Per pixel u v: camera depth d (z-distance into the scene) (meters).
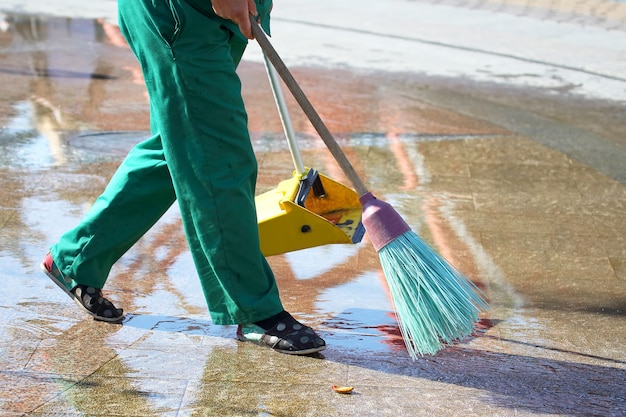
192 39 3.83
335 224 4.51
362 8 15.73
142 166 4.20
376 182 6.87
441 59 11.91
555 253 5.67
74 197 6.11
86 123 7.94
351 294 4.91
